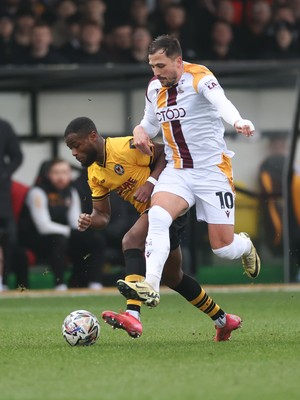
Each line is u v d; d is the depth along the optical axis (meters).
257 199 58.75
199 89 28.16
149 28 63.69
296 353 26.39
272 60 64.38
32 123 57.38
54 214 55.91
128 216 56.16
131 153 28.80
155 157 29.08
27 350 27.80
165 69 28.16
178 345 28.59
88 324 28.53
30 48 59.25
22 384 21.89
